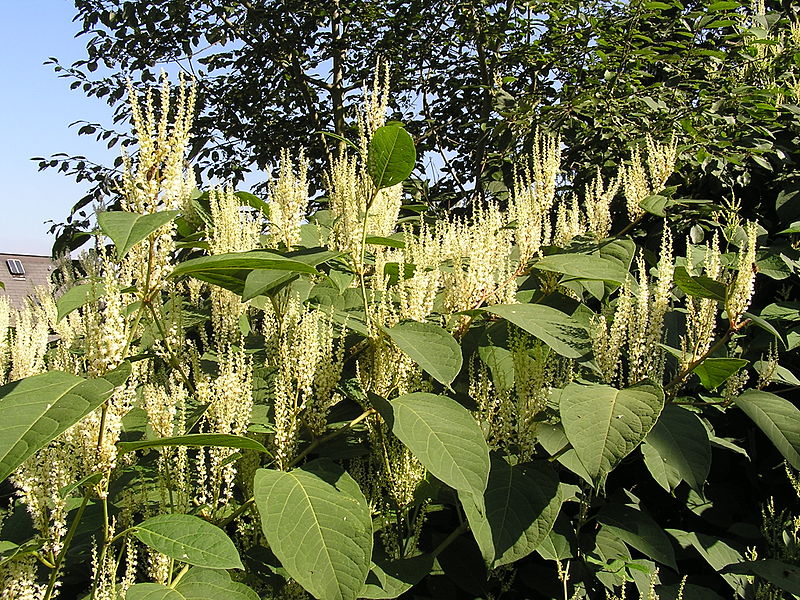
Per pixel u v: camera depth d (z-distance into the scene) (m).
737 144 4.64
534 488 2.27
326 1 9.48
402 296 2.50
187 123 1.90
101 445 1.73
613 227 4.59
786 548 3.05
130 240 1.62
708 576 3.29
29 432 1.38
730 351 3.44
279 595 2.31
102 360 1.73
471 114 8.34
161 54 9.42
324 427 2.38
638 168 3.89
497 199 5.29
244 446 1.90
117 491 2.32
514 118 5.59
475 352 2.87
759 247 3.90
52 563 1.79
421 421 2.06
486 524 2.17
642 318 2.60
